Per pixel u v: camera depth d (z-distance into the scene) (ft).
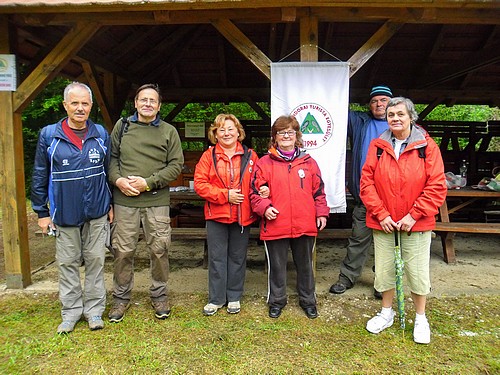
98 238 9.50
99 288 9.69
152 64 20.52
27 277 12.27
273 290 10.10
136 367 7.92
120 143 9.63
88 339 8.99
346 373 7.69
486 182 16.22
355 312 10.37
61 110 34.30
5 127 11.67
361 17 10.88
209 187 9.81
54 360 8.19
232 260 10.36
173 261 15.15
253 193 9.82
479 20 10.90
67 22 11.17
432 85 22.30
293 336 9.10
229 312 10.31
